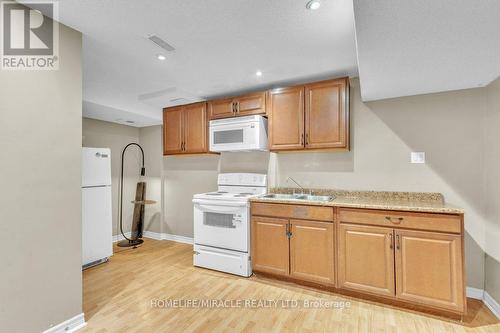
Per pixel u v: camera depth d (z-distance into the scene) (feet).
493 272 6.64
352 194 8.87
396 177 8.30
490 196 6.85
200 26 5.55
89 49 6.61
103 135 13.41
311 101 8.56
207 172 12.26
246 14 5.10
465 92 7.48
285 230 8.11
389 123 8.39
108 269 9.46
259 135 9.25
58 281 5.47
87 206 9.89
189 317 6.30
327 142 8.32
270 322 6.09
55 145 5.42
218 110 10.27
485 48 4.99
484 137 7.21
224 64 7.57
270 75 8.50
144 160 14.70
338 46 6.46
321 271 7.55
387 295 6.66
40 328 5.15
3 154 4.64
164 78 8.69
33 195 5.06
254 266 8.64
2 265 4.62
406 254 6.46
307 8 4.89
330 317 6.29
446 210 6.03
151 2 4.73
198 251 9.61
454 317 6.22
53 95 5.38
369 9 3.77
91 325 5.95
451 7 3.71
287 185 10.05
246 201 8.70
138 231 13.67
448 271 6.03
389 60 5.56
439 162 7.75
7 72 4.72
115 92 10.02
